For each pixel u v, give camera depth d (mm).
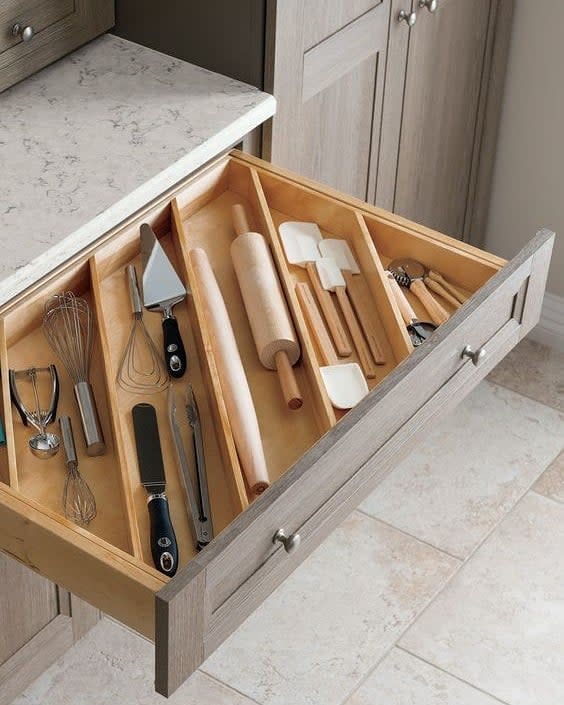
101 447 1440
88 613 2090
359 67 2061
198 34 1889
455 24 2303
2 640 1905
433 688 2057
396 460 1523
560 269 2740
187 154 1735
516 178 2691
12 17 1771
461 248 1697
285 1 1782
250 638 2121
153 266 1643
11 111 1810
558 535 2338
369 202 2309
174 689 1222
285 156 1979
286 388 1522
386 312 1631
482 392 2650
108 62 1926
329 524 1413
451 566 2264
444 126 2447
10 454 1365
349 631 2141
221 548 1189
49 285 1575
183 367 1549
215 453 1461
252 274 1640
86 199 1643
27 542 1302
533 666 2098
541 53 2502
